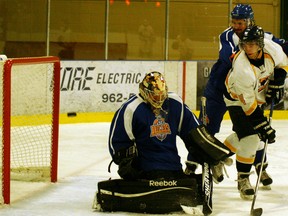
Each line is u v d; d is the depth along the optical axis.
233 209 8.36
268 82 8.85
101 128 16.58
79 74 17.92
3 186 8.45
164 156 7.96
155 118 7.96
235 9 9.30
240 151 8.84
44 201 8.70
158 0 24.33
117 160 7.81
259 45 8.09
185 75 19.14
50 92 16.75
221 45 9.45
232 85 8.41
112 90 18.39
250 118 8.43
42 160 11.18
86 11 23.72
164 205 7.76
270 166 11.76
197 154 7.88
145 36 24.30
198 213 7.71
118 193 7.82
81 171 11.02
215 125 9.86
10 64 8.29
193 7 24.59
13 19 22.72
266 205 8.62
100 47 24.03
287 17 24.66
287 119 18.98
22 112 16.27
